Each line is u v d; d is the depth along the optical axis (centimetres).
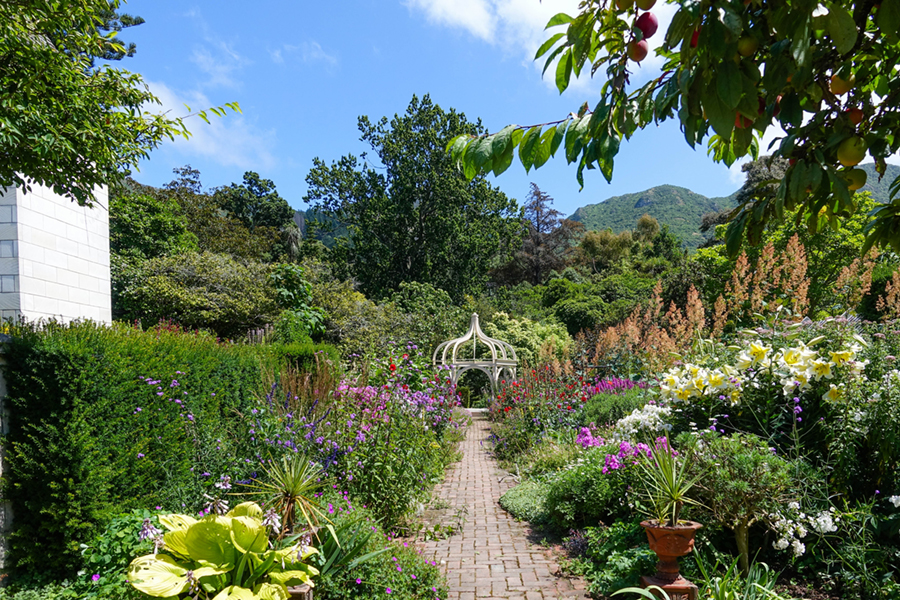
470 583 362
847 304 889
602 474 449
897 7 124
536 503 525
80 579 303
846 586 308
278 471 339
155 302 1154
